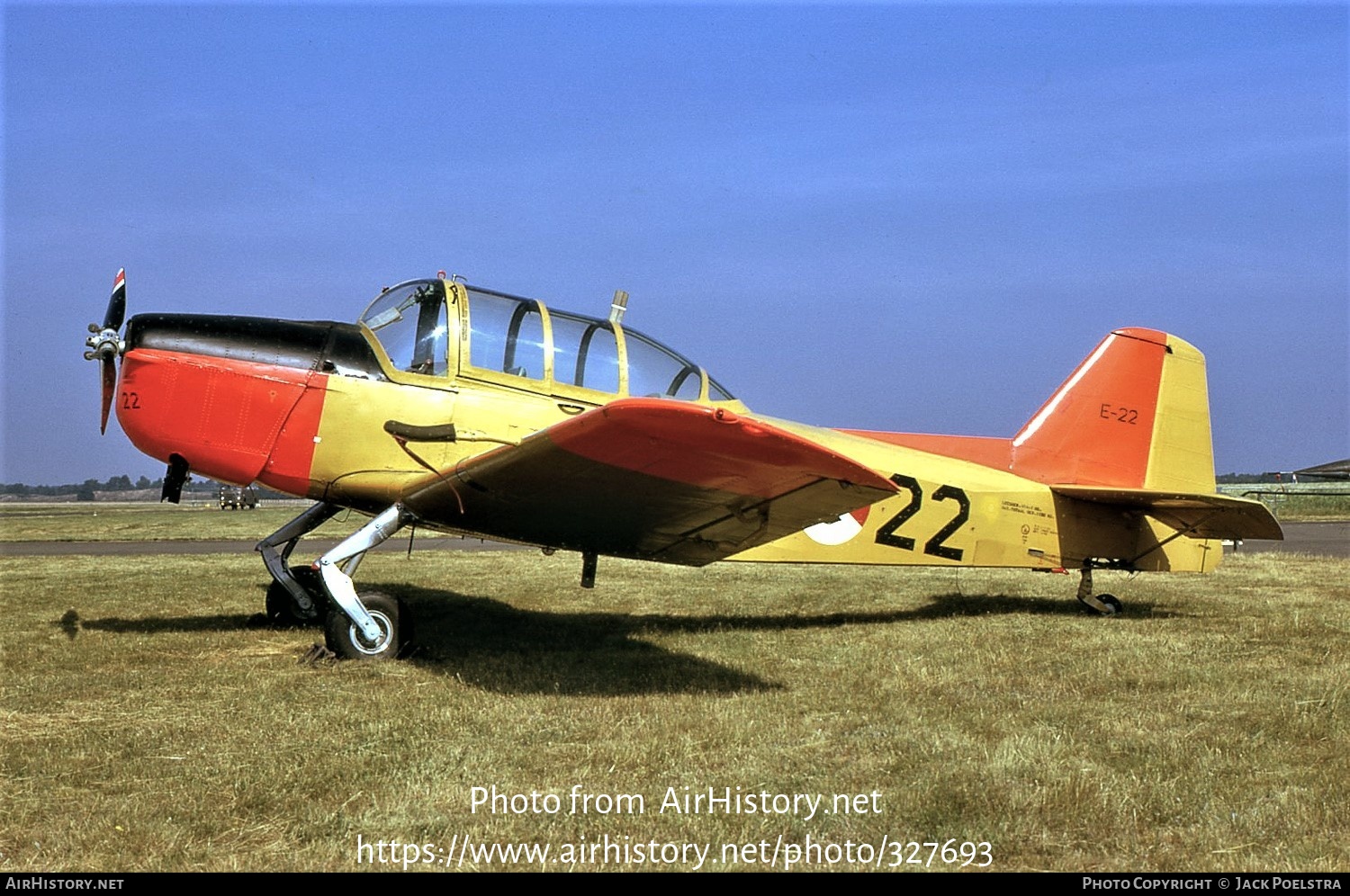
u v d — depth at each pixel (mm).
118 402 6527
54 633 7320
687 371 7668
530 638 7238
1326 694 5223
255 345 6629
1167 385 9445
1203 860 3211
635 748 4266
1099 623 7977
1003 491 8641
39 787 3754
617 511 6027
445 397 6727
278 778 3832
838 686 5551
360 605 6191
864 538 8133
